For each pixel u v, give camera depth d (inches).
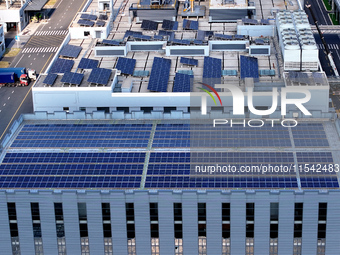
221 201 6063.0
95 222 6220.5
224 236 6210.6
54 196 6131.9
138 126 7249.0
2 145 6943.9
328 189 6141.7
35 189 6333.7
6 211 6235.2
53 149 6904.5
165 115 7337.6
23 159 6771.7
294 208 6063.0
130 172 6505.9
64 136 7126.0
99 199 6112.2
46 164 6678.2
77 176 6496.1
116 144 6939.0
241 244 6230.3
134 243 6294.3
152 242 6279.5
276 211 6087.6
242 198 6038.4
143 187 6304.1
